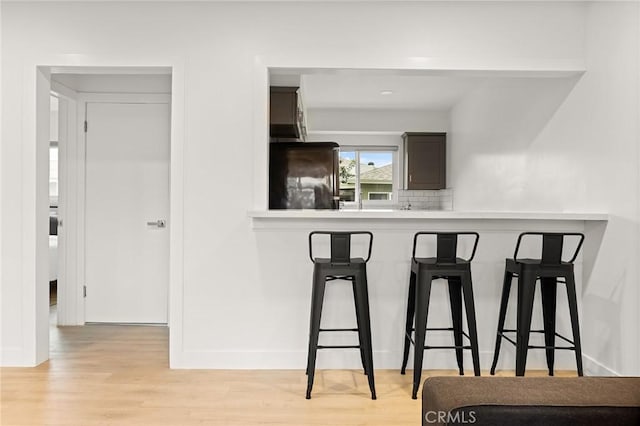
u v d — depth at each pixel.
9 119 3.26
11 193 3.27
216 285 3.27
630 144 2.76
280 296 3.28
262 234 3.28
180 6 3.26
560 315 3.30
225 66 3.26
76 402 2.68
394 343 3.29
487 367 3.30
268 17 3.25
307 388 2.77
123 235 4.46
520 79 4.23
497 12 3.24
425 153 6.99
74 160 4.45
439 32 3.25
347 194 7.90
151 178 4.46
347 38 3.25
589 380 1.50
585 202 3.21
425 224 3.28
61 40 3.26
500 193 4.73
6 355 3.27
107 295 4.47
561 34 3.24
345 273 2.80
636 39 2.71
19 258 3.27
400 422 2.46
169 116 4.44
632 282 2.73
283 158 4.67
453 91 5.83
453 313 3.19
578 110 3.30
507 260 3.13
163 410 2.58
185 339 3.27
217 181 3.27
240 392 2.84
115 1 3.25
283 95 4.20
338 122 7.11
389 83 5.46
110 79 4.43
